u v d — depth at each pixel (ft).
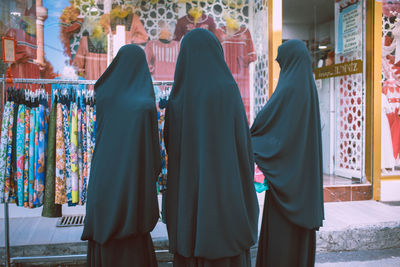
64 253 9.87
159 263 10.02
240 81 15.47
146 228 6.34
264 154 7.88
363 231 11.26
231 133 5.97
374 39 14.69
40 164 8.27
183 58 6.34
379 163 14.89
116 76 6.68
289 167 7.68
